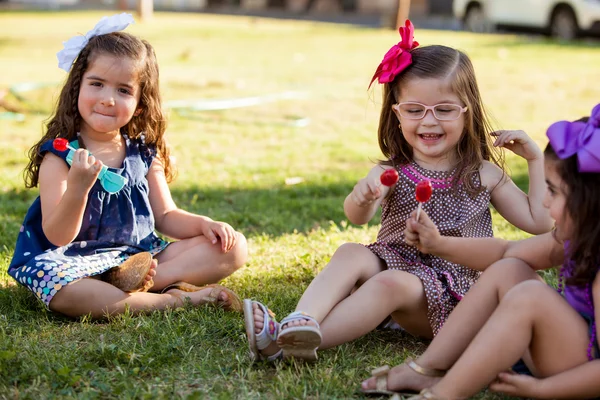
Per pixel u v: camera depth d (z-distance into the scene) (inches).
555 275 134.3
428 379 90.8
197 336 107.1
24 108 299.7
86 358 99.5
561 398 84.2
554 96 346.9
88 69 119.4
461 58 110.2
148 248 127.7
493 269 92.0
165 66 430.0
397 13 640.4
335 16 887.7
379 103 336.8
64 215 110.7
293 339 93.7
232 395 90.8
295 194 199.3
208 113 307.4
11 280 130.7
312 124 294.2
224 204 187.8
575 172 83.3
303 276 136.5
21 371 94.8
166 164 134.8
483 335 85.0
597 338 83.6
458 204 109.8
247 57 482.6
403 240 108.6
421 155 111.8
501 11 601.3
